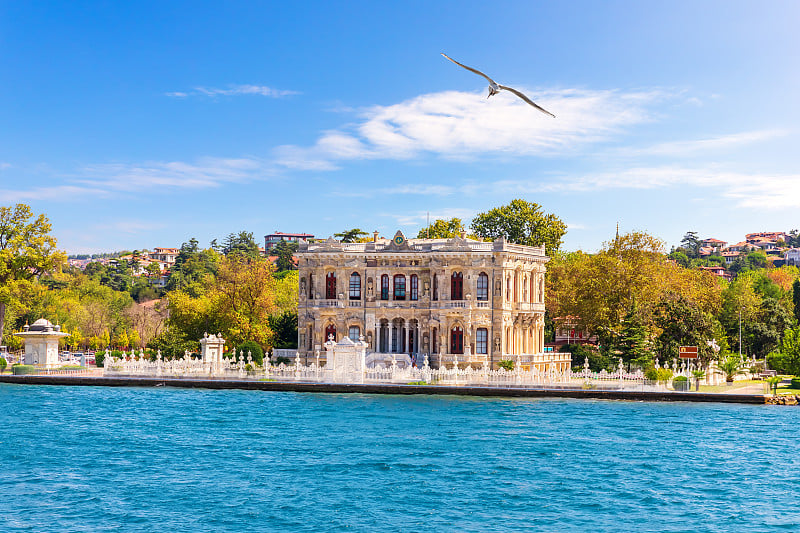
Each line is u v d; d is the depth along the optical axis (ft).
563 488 177.68
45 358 385.70
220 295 457.27
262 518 155.33
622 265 418.72
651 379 330.95
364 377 345.72
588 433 242.78
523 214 538.47
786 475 190.29
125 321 588.50
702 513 159.74
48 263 453.99
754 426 257.14
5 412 278.46
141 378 358.43
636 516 157.58
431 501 167.22
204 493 172.24
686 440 231.91
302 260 416.87
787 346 375.66
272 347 440.45
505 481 183.42
